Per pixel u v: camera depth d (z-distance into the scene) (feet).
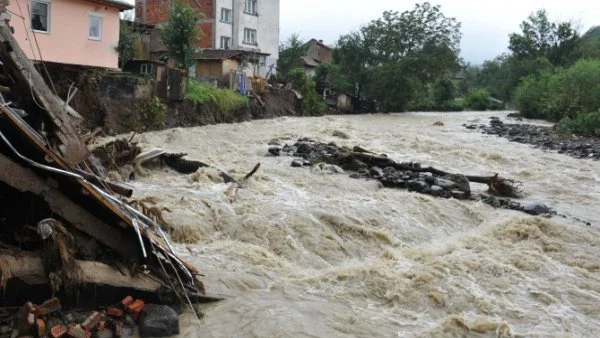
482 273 32.04
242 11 143.13
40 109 22.79
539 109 155.53
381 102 176.86
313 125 110.63
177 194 41.45
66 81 70.74
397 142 92.43
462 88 319.88
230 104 104.06
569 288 31.14
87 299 21.53
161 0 136.56
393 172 57.62
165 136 77.82
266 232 35.19
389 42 169.99
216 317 23.45
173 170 51.29
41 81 23.00
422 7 169.17
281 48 172.86
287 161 63.77
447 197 51.24
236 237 34.55
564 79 144.56
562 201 58.03
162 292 23.40
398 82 169.68
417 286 28.89
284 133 92.94
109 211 22.31
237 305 24.70
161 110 82.28
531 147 94.58
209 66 123.13
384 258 33.37
